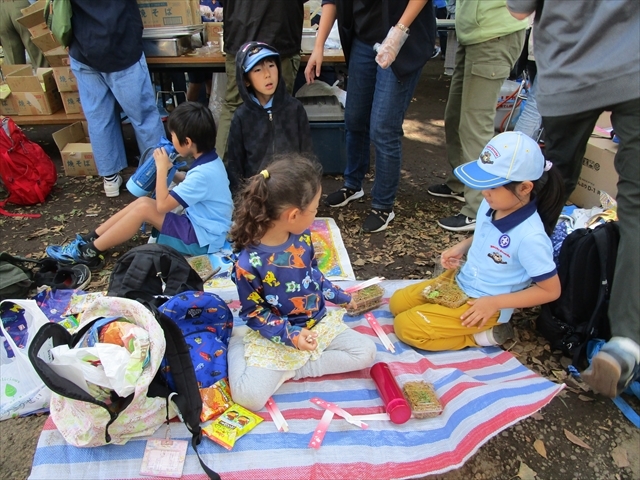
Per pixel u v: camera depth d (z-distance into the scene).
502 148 1.88
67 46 3.50
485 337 2.21
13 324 2.23
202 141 2.74
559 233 2.62
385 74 2.88
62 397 1.65
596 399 2.04
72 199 3.92
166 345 1.74
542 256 1.91
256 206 1.73
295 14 3.30
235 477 1.63
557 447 1.84
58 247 2.94
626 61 1.78
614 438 1.87
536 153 1.88
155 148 3.01
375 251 3.18
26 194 3.72
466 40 3.00
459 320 2.15
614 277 1.92
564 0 1.90
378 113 2.99
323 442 1.74
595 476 1.74
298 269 1.91
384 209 3.38
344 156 4.22
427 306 2.22
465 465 1.77
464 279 2.24
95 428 1.64
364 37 3.03
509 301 2.02
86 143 4.41
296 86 4.52
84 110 3.69
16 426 1.91
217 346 2.04
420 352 2.25
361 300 2.45
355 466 1.66
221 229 2.91
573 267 2.12
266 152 3.17
